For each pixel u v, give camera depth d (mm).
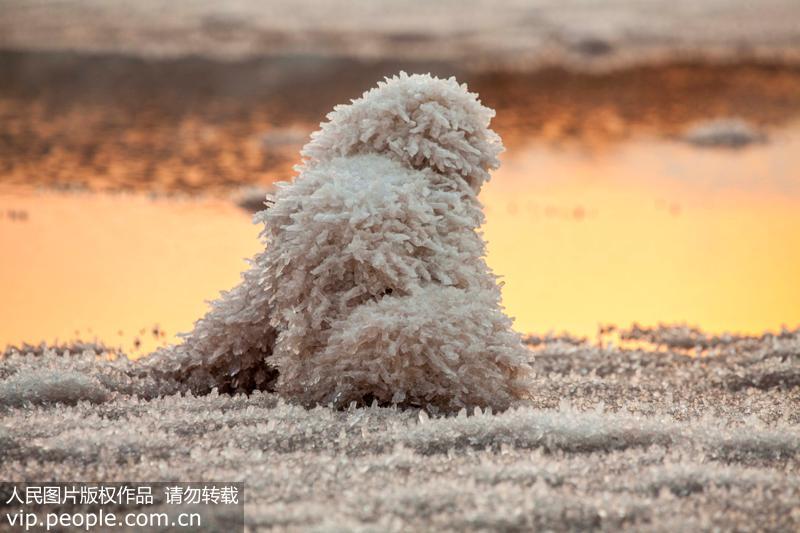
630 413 11844
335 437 10281
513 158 39312
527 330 17281
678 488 8922
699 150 41844
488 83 54812
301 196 11688
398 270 11320
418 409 11219
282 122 44375
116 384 12297
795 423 11641
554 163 38562
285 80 53312
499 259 23125
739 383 13906
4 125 41594
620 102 51688
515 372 11562
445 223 11812
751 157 40375
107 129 41750
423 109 12188
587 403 12406
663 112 49688
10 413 10945
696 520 8109
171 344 13062
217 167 34688
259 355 12477
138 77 53000
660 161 39281
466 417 10469
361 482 8938
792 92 54031
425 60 57906
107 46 58844
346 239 11344
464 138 12438
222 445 9984
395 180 11789
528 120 47438
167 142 39500
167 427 10492
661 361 15180
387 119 12234
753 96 53188
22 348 14836
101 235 24094
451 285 11703
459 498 8406
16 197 28516
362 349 11047
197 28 63938
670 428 10547
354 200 11352
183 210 27578
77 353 14914
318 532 7668
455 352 11016
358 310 11172
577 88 54531
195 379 12539
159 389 12297
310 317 11375
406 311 11008
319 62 56688
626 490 8844
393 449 9852
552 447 9969
